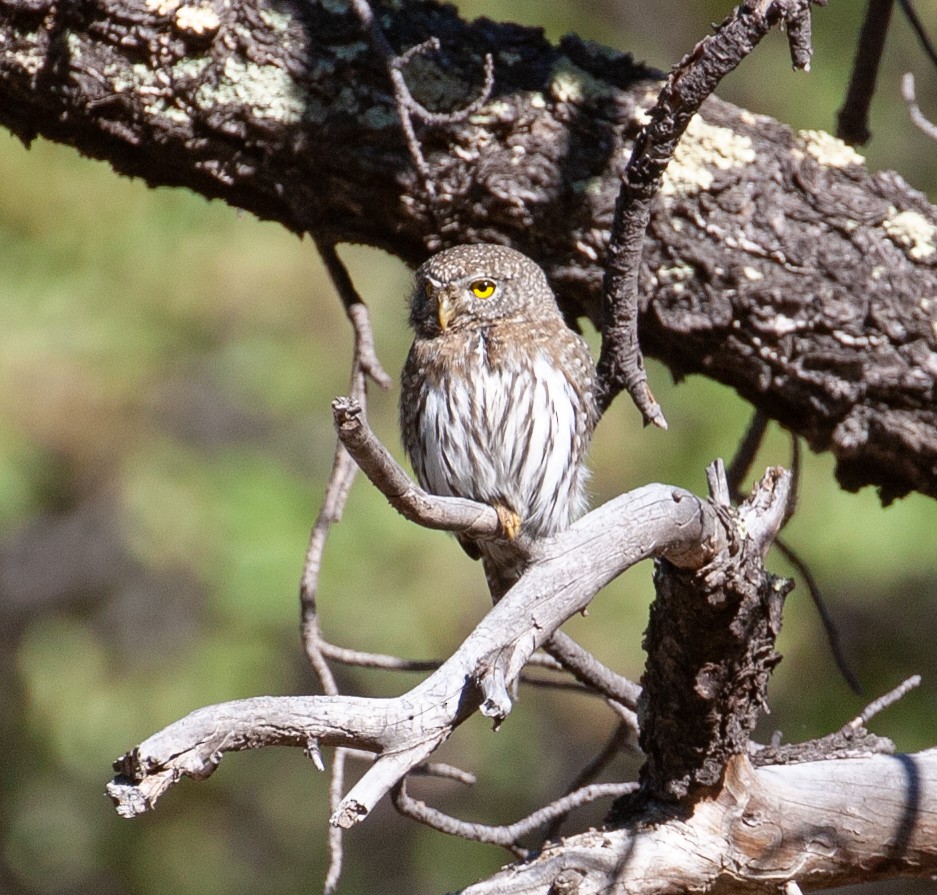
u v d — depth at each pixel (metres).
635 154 7.37
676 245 8.44
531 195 8.56
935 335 8.35
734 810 7.38
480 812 20.67
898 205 8.52
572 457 9.30
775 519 7.08
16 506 18.03
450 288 9.07
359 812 5.47
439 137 8.52
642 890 7.25
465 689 5.83
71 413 18.34
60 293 18.45
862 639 18.56
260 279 18.39
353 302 8.78
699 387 17.75
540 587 6.30
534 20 19.22
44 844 21.11
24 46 8.50
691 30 20.44
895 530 17.03
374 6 8.67
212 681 19.30
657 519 6.50
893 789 7.57
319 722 5.48
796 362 8.46
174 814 21.36
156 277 18.53
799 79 19.14
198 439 19.42
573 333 9.30
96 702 19.89
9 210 18.41
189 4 8.40
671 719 7.24
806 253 8.40
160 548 18.38
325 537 8.47
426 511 6.14
